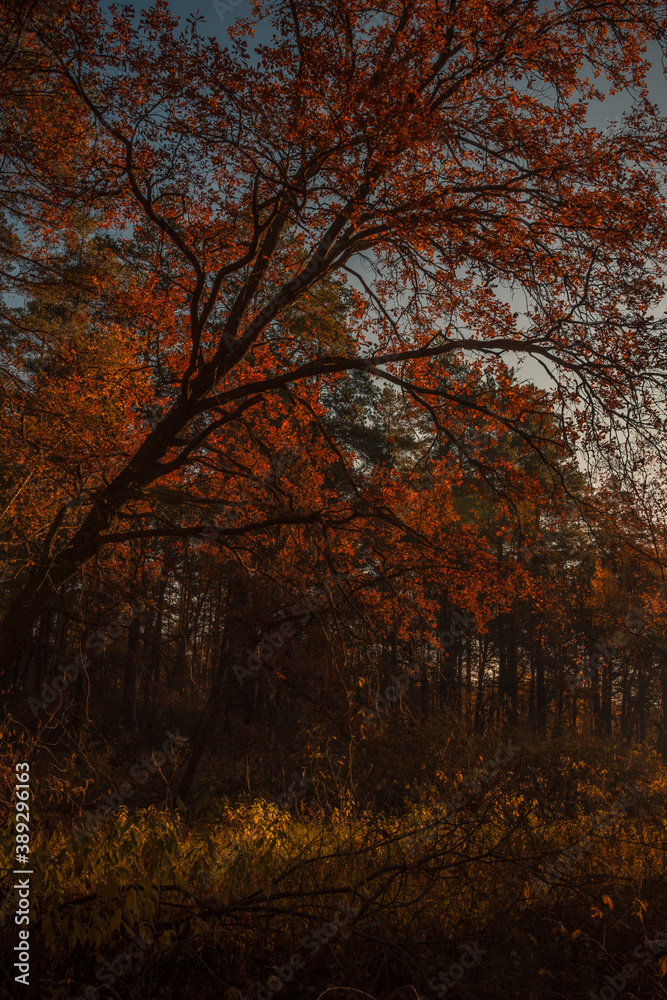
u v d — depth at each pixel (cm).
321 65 773
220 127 825
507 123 866
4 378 1027
